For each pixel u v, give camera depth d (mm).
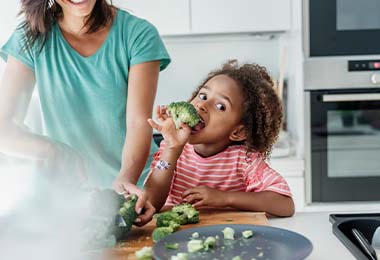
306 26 2348
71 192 1159
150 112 1493
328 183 2416
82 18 1478
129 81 1520
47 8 1503
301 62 2379
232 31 2541
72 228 1043
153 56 1513
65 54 1524
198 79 2877
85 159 1584
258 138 1430
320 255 1034
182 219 1193
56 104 1560
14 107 1533
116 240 1072
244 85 1402
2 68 2557
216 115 1362
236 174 1418
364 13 2350
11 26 2527
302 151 2424
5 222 1073
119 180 1371
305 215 1342
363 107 2369
